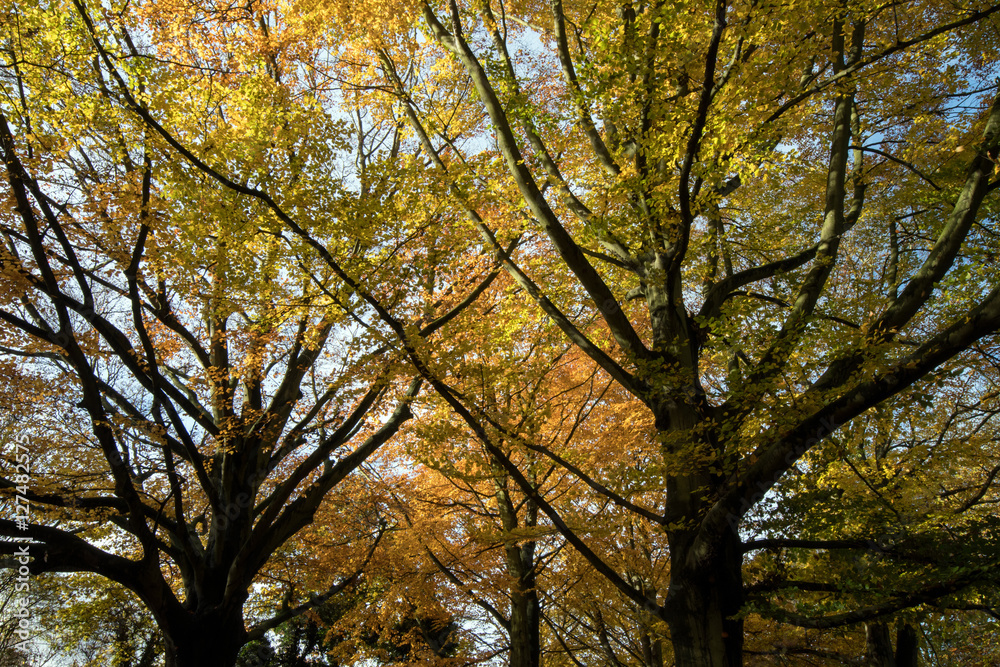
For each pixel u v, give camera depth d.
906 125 6.79
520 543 7.80
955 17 5.63
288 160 4.61
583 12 6.07
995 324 3.42
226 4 6.07
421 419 6.64
